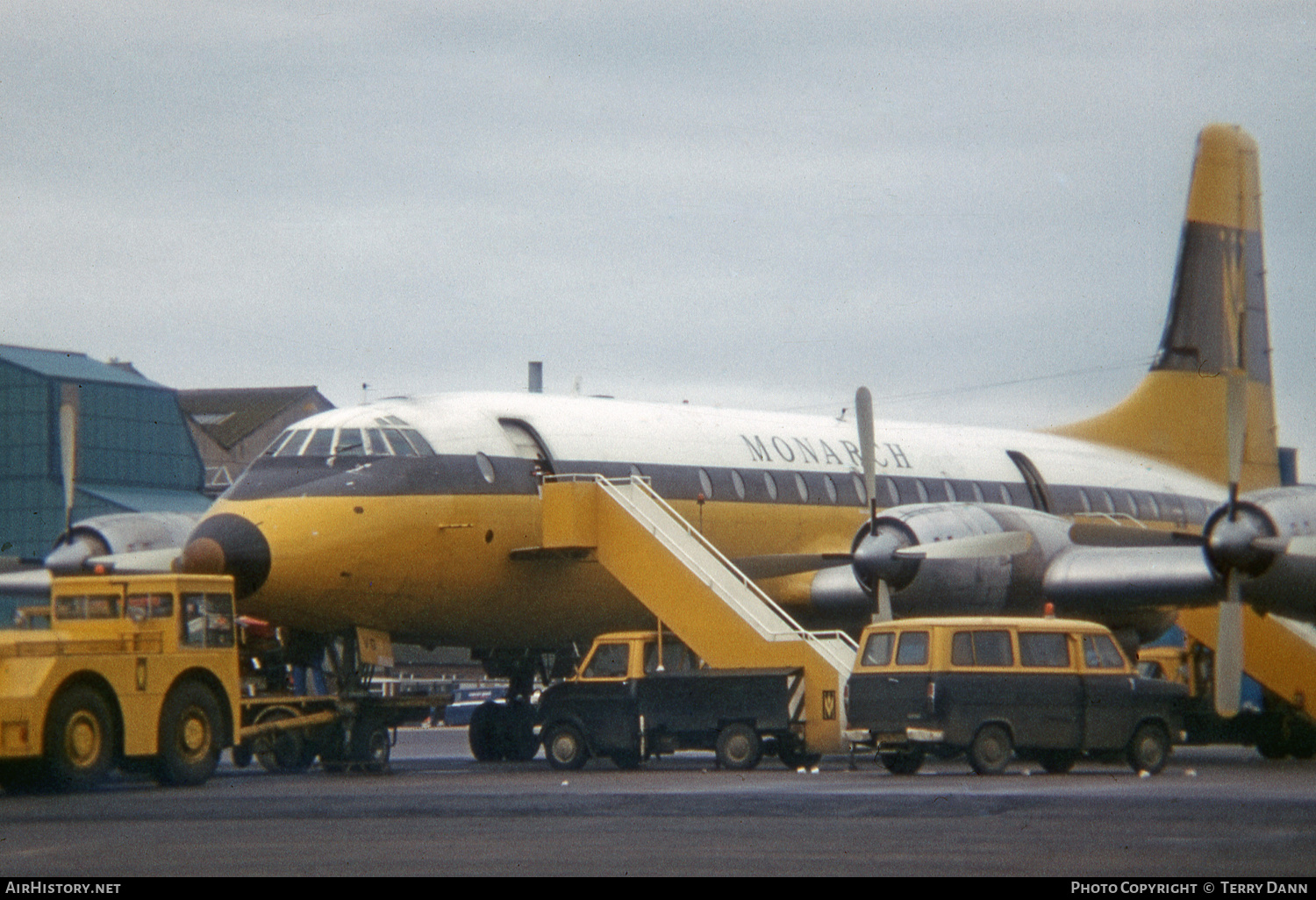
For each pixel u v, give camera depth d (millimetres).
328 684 63719
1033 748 52438
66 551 64562
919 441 82562
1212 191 93375
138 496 112750
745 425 75250
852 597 69750
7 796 46531
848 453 78250
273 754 60562
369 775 58750
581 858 29906
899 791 45031
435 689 136250
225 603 53062
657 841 32375
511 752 71125
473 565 63125
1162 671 73375
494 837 33438
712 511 70562
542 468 65875
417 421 63750
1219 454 94562
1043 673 52625
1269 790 45250
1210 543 57438
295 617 60688
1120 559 64938
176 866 29312
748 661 61219
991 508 66062
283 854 30875
